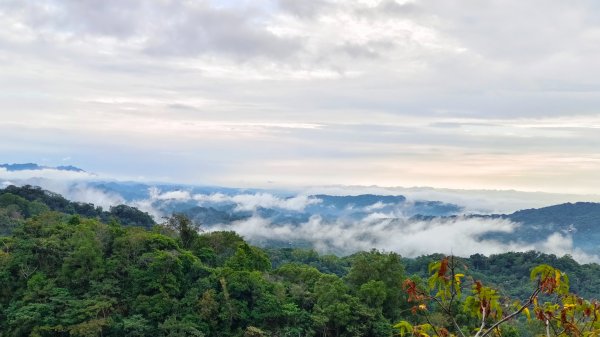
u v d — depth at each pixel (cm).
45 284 5338
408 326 735
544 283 705
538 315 720
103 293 5309
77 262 5528
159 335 5000
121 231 6412
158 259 5497
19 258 5619
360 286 6219
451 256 700
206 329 5181
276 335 5325
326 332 5694
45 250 5684
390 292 6191
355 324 5584
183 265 5856
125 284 5578
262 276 6109
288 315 5466
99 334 4900
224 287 5478
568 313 732
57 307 5034
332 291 5828
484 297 709
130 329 4950
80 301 5112
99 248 5850
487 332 684
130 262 5819
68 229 6362
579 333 705
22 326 4897
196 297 5419
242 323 5478
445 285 702
